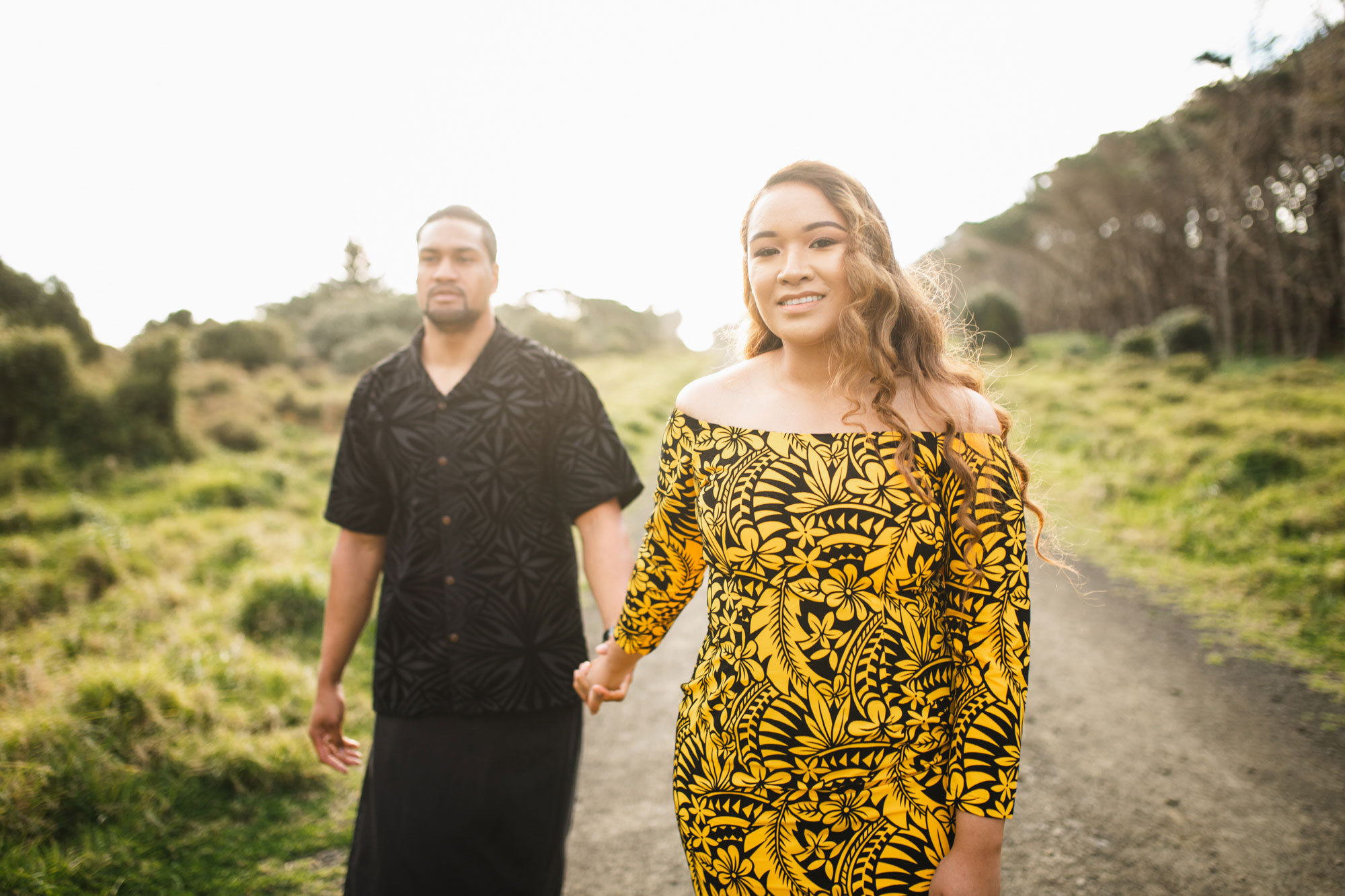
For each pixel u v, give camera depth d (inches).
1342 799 105.8
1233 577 199.6
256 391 672.4
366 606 70.8
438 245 65.4
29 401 391.2
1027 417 451.5
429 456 64.6
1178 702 137.1
